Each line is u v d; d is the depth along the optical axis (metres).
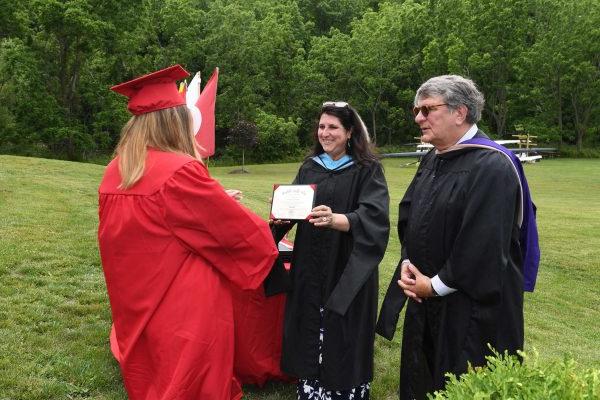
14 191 11.13
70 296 5.19
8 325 4.37
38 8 29.61
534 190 22.17
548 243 11.12
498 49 42.16
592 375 1.87
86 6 30.66
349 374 3.21
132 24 33.62
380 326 3.04
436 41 43.59
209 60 42.12
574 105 43.66
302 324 3.31
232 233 2.70
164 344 2.60
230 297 2.83
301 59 48.16
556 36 41.97
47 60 32.44
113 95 33.25
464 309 2.57
